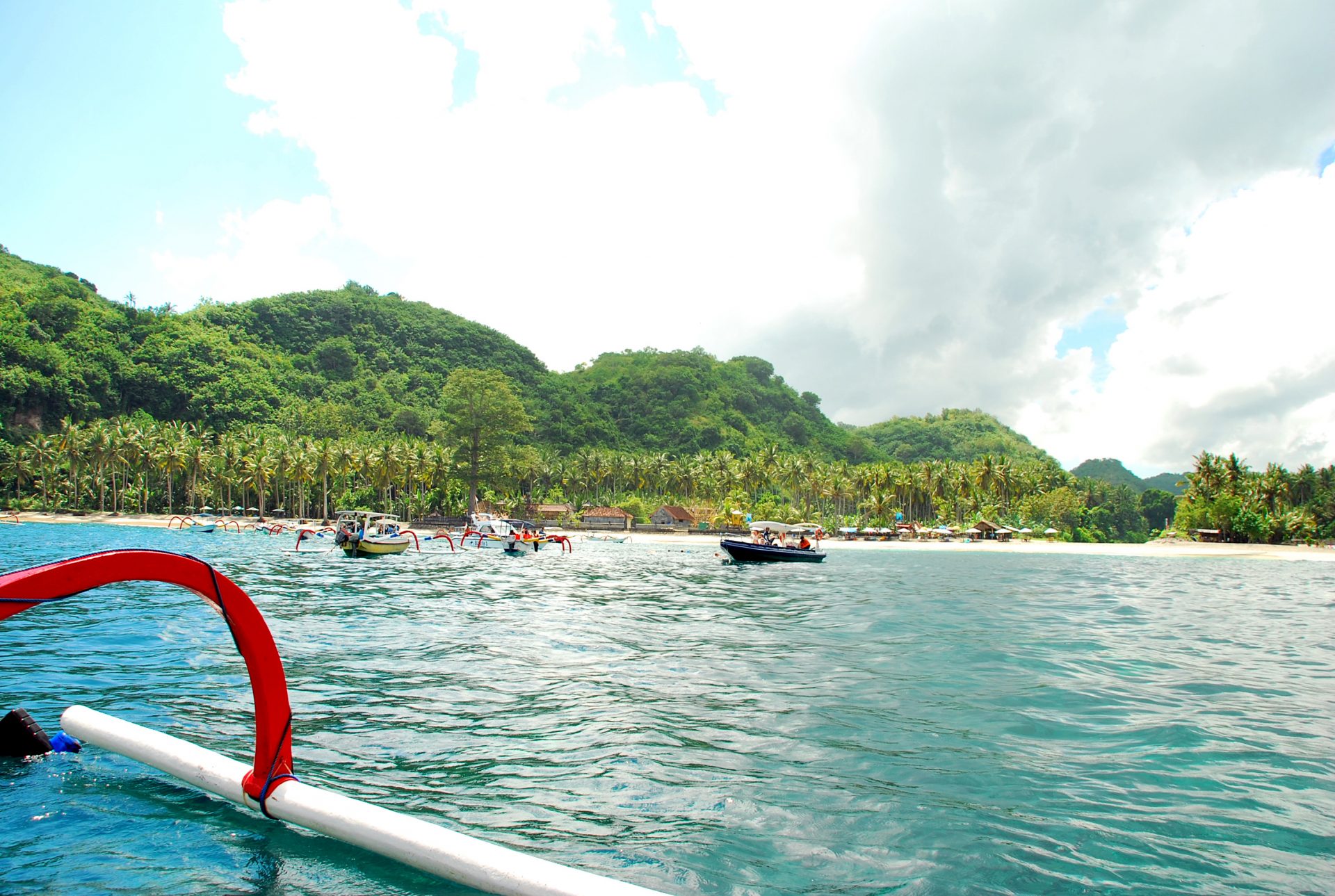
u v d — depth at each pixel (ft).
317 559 124.36
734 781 21.25
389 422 572.10
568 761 22.48
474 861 12.87
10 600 13.44
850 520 410.93
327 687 31.12
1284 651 48.32
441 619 54.49
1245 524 321.32
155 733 19.22
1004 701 31.65
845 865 16.02
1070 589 102.83
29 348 416.05
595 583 95.09
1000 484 392.27
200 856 14.90
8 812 16.79
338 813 14.75
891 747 24.75
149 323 538.47
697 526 369.09
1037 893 14.96
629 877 15.17
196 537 208.95
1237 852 17.03
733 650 44.09
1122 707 30.94
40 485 339.77
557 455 566.36
